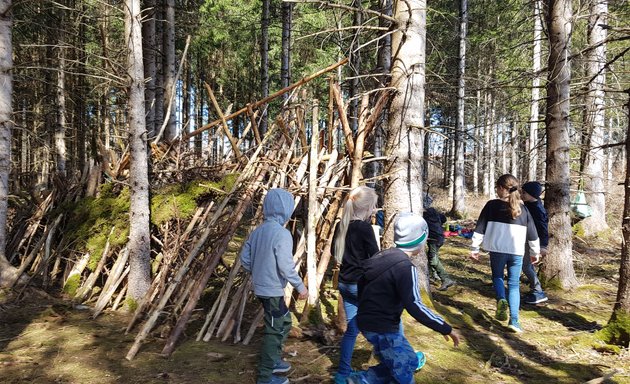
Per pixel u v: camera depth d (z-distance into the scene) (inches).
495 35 515.5
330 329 183.3
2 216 231.3
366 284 114.0
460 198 680.4
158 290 198.8
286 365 144.6
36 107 523.8
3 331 180.1
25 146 611.8
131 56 201.6
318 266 200.7
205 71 921.5
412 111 209.2
